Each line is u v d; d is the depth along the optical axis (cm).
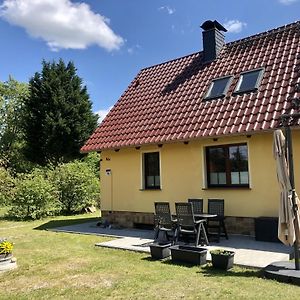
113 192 1452
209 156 1192
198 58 1555
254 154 1064
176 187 1249
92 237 1201
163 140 1188
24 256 932
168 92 1458
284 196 687
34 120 3119
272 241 980
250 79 1201
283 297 557
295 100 901
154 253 859
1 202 1895
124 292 620
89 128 3216
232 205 1110
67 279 714
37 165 2994
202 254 785
